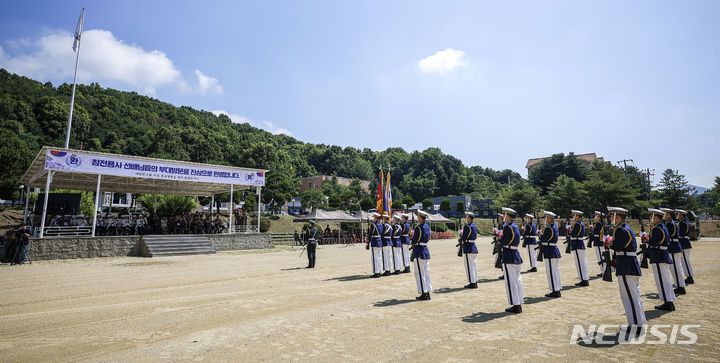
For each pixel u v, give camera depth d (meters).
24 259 16.84
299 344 5.22
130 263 16.89
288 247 27.86
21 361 4.66
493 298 8.48
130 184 28.53
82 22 28.23
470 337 5.47
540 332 5.72
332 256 20.53
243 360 4.59
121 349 5.09
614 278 11.99
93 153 20.38
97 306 7.85
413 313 7.03
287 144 145.62
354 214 33.88
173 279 11.74
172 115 125.81
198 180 24.09
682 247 10.67
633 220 49.03
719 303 7.84
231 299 8.53
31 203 41.53
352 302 8.11
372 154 142.88
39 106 81.38
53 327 6.24
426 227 8.55
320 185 95.19
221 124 139.38
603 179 53.06
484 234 55.50
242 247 25.47
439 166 110.88
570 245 10.90
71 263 16.92
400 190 104.62
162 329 6.09
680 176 52.75
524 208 57.94
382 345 5.13
